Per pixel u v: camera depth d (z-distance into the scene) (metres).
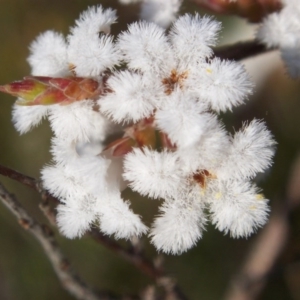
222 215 0.05
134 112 0.05
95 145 0.06
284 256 0.08
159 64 0.05
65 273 0.07
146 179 0.05
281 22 0.06
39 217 0.08
